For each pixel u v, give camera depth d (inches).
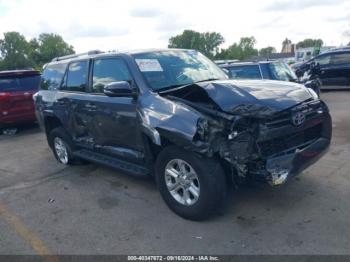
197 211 145.8
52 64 252.1
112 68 186.5
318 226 140.5
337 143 251.0
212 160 138.9
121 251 135.3
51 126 255.9
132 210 168.4
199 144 133.7
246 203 163.6
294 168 139.6
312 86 365.4
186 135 136.1
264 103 141.7
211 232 142.3
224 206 161.9
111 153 194.7
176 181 152.6
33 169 247.8
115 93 162.2
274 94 150.8
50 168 245.9
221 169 139.4
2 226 163.3
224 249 130.6
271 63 354.6
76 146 231.8
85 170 234.7
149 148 163.8
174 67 183.2
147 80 168.7
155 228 149.4
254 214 153.6
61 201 186.7
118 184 203.9
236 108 139.1
